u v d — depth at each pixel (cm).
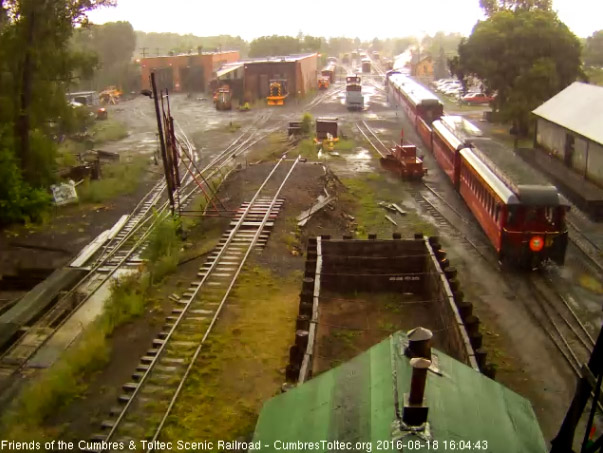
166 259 1922
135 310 1606
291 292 1733
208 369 1320
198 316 1570
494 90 4616
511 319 1636
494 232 2084
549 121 3231
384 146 4084
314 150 3844
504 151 2519
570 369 1389
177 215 2295
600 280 1891
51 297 1780
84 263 2081
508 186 2042
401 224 2473
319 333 1546
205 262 1931
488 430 591
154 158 3659
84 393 1266
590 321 1614
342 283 1831
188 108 6406
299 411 660
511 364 1412
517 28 4281
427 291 1750
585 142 2806
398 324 1605
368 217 2564
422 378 554
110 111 6341
